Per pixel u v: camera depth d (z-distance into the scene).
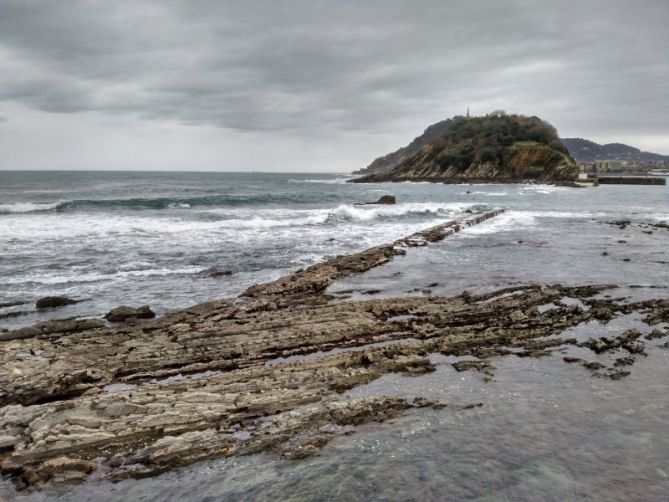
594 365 9.01
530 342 10.30
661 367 8.94
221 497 5.64
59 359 9.32
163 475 6.05
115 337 10.60
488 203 54.56
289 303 13.60
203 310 12.50
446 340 10.33
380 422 7.14
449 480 5.80
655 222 35.69
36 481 5.91
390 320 11.77
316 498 5.57
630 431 6.78
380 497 5.55
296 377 8.48
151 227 27.61
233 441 6.68
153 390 7.95
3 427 6.86
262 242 24.55
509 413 7.37
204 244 23.38
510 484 5.70
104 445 6.60
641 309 12.54
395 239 26.89
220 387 8.04
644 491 5.51
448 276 17.36
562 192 78.25
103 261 19.00
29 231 24.67
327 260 20.22
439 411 7.46
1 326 11.80
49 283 15.69
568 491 5.54
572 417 7.20
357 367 9.02
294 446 6.56
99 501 5.63
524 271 18.12
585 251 22.67
